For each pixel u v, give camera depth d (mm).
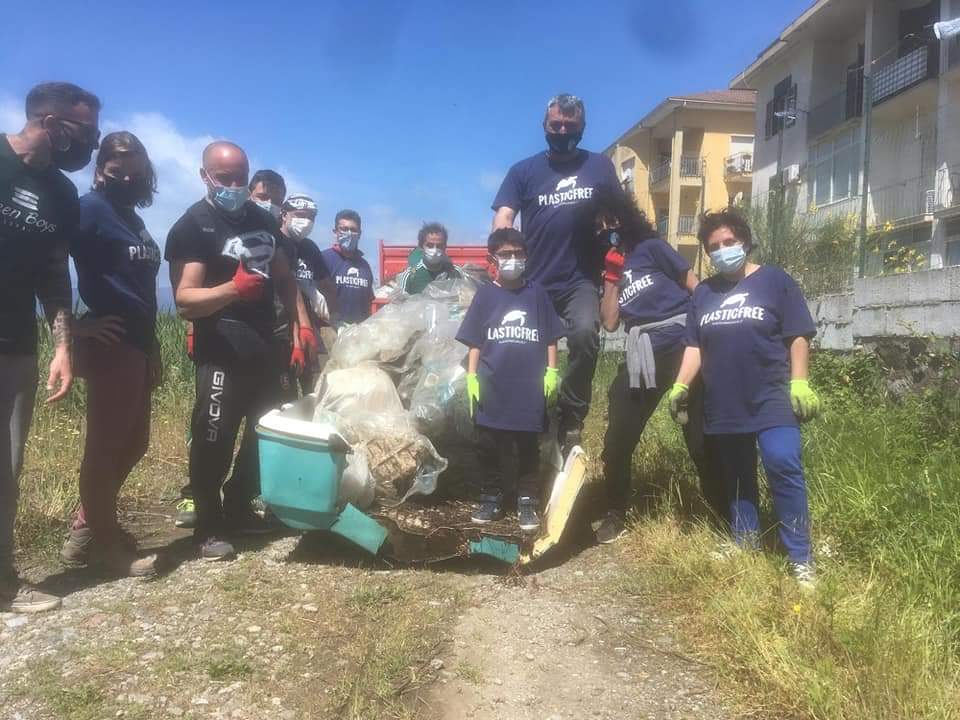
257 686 2785
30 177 3262
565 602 3600
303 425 3801
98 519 3715
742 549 3771
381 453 4199
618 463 4516
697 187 32656
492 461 4203
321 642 3105
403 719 2633
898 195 18859
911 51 18625
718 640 3180
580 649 3164
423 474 4238
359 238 7000
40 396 6961
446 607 3469
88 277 3621
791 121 24250
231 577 3721
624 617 3457
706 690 2891
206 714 2615
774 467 3645
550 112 4633
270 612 3357
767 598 3295
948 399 5312
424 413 4430
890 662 2787
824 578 3457
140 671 2854
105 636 3111
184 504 4750
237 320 3977
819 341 7496
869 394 6297
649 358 4246
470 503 4434
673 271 4402
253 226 4086
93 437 3658
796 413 3646
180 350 8016
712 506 4344
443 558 3896
